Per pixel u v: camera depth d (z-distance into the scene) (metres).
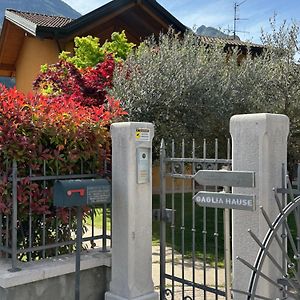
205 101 9.00
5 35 16.09
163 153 4.45
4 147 3.87
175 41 9.76
